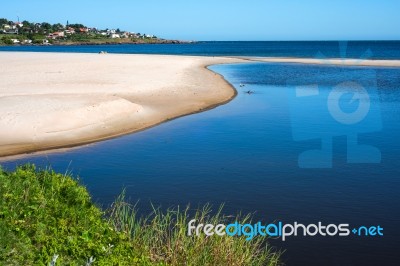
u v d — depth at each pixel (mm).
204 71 44125
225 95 28391
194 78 36594
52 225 5879
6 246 5000
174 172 12625
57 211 6328
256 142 16281
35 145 15680
